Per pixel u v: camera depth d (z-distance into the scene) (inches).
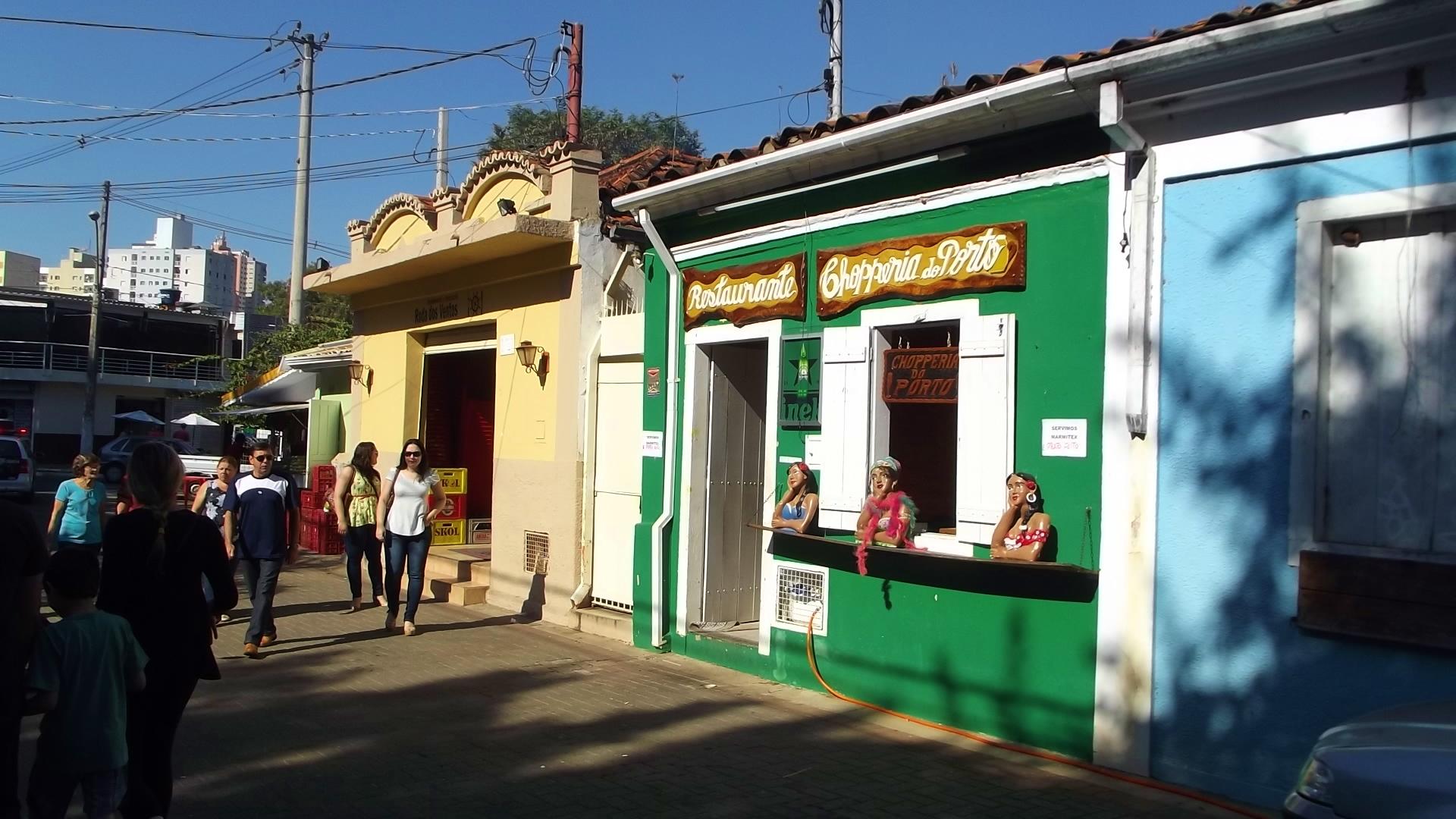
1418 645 192.1
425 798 225.9
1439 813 127.8
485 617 438.9
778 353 327.0
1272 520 213.6
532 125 1378.0
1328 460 210.7
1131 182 239.0
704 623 364.5
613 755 254.8
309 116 990.4
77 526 398.6
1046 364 254.4
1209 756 221.3
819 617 311.0
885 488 284.5
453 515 549.0
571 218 418.3
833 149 294.2
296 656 363.3
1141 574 232.7
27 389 1798.7
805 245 321.7
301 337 983.6
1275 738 211.2
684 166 367.6
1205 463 224.1
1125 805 218.2
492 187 485.7
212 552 202.4
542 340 443.5
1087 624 244.1
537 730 276.1
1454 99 194.2
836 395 304.5
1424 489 199.9
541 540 439.8
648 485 378.9
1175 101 228.5
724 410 368.5
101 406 1841.8
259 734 271.9
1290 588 210.2
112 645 173.0
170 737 195.6
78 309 1822.1
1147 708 231.0
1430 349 200.5
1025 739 255.1
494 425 521.0
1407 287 203.5
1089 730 242.5
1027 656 255.9
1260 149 218.5
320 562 599.8
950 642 273.3
